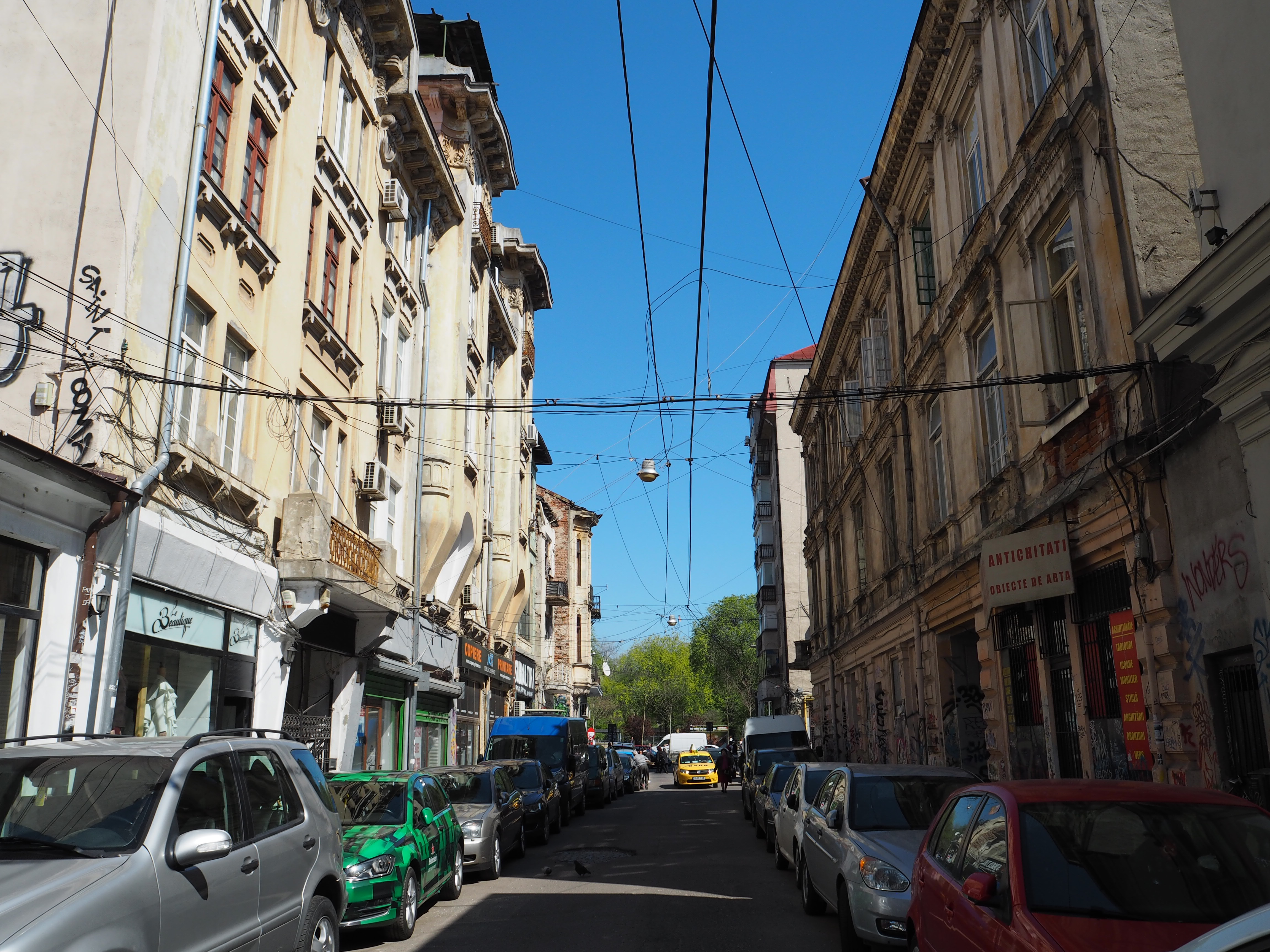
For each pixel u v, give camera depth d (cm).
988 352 1543
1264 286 685
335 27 1786
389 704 2122
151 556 1134
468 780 1452
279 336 1494
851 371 2859
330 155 1722
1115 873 473
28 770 521
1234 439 841
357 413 1872
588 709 7188
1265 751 818
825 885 894
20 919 392
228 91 1377
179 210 1190
